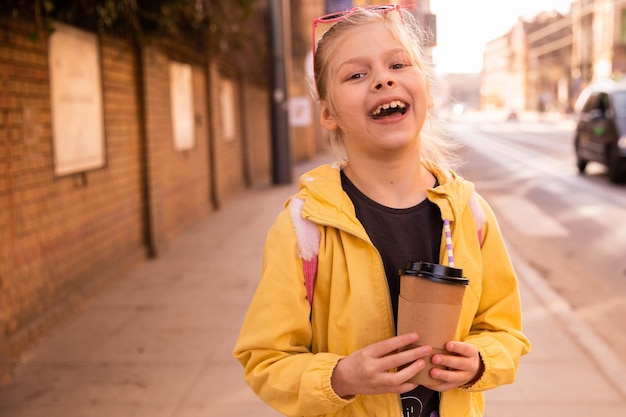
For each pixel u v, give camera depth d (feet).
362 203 5.12
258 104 59.26
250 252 26.55
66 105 18.53
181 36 31.07
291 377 4.79
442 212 5.07
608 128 46.70
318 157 81.56
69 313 18.02
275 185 50.19
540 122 192.24
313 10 71.20
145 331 16.97
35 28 16.65
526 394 13.10
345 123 5.10
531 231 30.37
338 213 4.96
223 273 23.11
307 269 5.02
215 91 38.91
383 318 4.88
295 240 4.99
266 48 52.34
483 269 5.34
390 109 5.00
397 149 5.01
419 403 5.08
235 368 14.47
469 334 5.40
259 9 51.29
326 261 4.99
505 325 5.36
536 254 25.90
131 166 24.43
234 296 20.15
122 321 17.81
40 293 16.58
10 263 15.01
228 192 43.11
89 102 20.29
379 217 5.09
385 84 4.91
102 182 21.38
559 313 18.04
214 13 31.35
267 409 12.48
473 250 5.20
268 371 4.89
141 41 23.25
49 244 17.24
